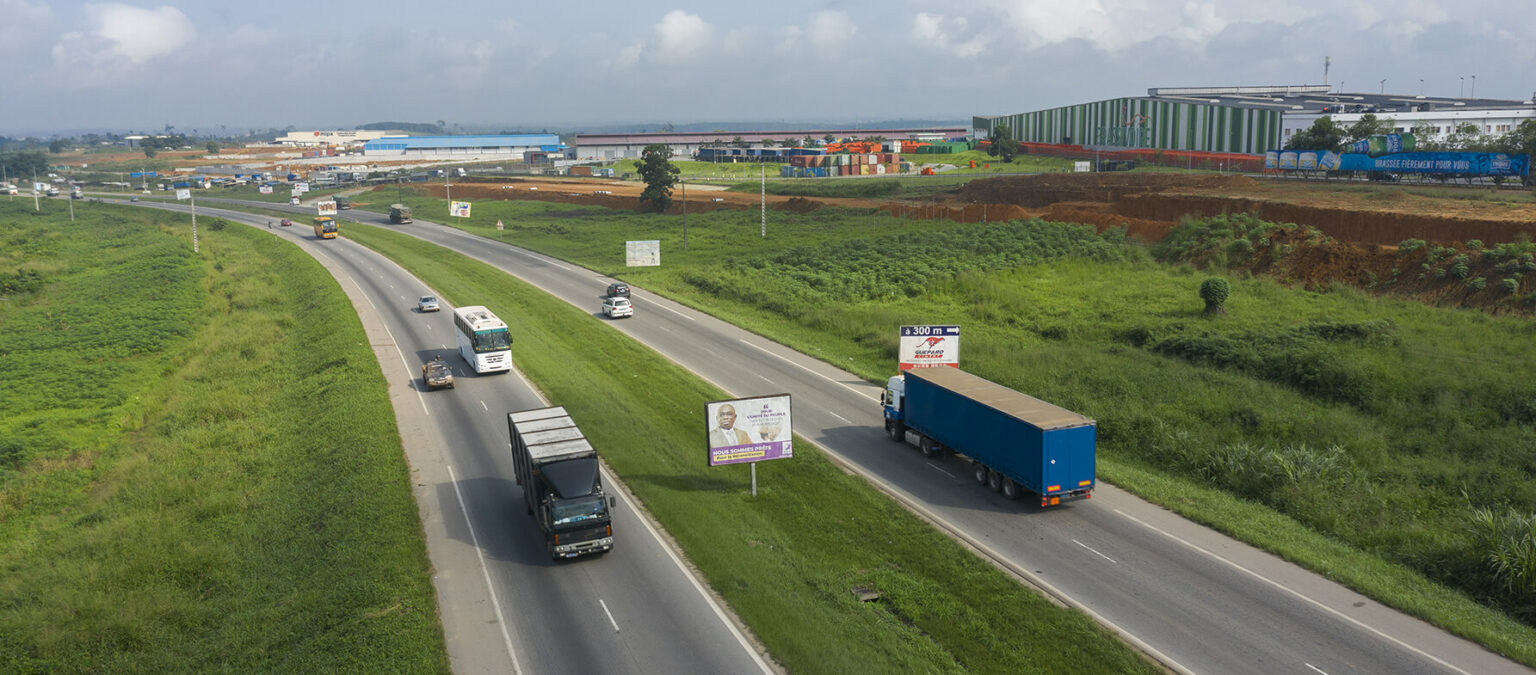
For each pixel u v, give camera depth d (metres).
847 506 38.88
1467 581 31.05
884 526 36.75
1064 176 140.12
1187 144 195.75
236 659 29.47
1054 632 28.39
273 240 141.50
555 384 58.75
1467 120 170.25
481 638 28.98
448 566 34.16
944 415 43.84
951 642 28.06
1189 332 63.75
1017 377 56.47
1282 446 44.12
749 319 81.81
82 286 120.25
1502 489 37.59
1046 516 37.91
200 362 75.50
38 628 32.78
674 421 51.25
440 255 122.31
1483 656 26.73
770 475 42.75
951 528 36.84
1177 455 44.25
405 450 47.12
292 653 28.94
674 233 138.62
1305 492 38.44
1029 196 137.12
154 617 33.12
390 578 32.81
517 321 79.38
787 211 155.88
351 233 146.75
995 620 29.27
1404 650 27.16
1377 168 115.25
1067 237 103.88
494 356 61.47
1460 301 67.50
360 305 88.25
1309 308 69.75
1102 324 69.75
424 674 26.70
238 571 36.88
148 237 161.00
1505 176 103.31
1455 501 37.38
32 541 42.94
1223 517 36.97
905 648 27.56
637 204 177.50
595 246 129.25
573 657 27.80
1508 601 29.73
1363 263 76.62
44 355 82.00
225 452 51.50
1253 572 32.41
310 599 32.38
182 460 50.88
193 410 60.62
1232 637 28.09
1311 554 33.41
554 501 33.50
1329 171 122.31
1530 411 44.59
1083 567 33.06
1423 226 80.50
